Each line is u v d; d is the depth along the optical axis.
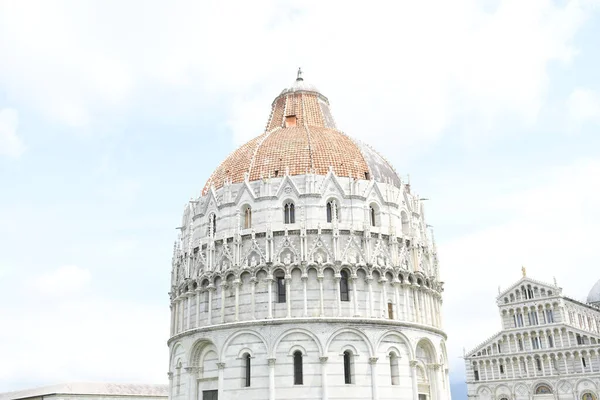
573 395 128.12
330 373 59.50
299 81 92.06
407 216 73.19
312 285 63.06
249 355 61.28
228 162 78.38
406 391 62.50
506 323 143.25
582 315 147.88
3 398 122.75
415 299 68.31
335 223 65.69
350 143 77.62
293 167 71.25
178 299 71.12
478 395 140.88
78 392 107.31
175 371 68.88
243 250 66.12
